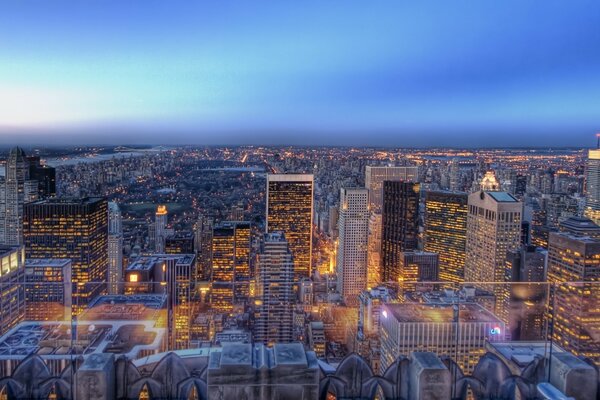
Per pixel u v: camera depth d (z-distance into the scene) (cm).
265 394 417
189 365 452
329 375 450
